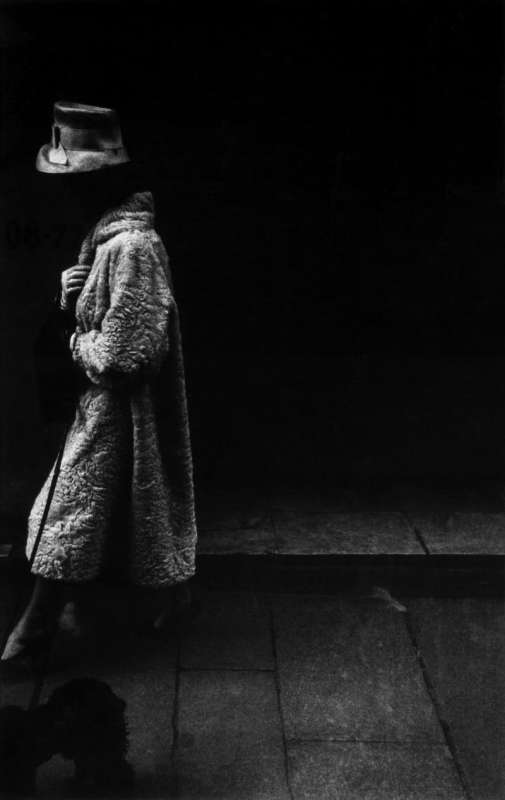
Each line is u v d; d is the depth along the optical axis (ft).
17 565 11.31
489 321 13.33
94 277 8.77
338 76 12.25
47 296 12.55
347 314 13.32
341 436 13.71
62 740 8.45
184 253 12.98
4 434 12.96
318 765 8.53
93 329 8.84
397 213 12.86
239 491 13.53
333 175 12.69
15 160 12.07
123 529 9.35
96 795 8.05
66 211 12.25
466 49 12.09
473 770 8.48
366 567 11.57
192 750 8.68
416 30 12.05
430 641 10.48
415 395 13.57
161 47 12.01
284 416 13.62
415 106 12.37
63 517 9.07
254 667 9.91
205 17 11.93
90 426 8.99
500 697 9.52
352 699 9.46
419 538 11.96
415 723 9.11
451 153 12.55
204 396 13.52
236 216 12.85
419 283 13.17
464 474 13.80
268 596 11.35
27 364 12.76
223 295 13.19
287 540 11.87
